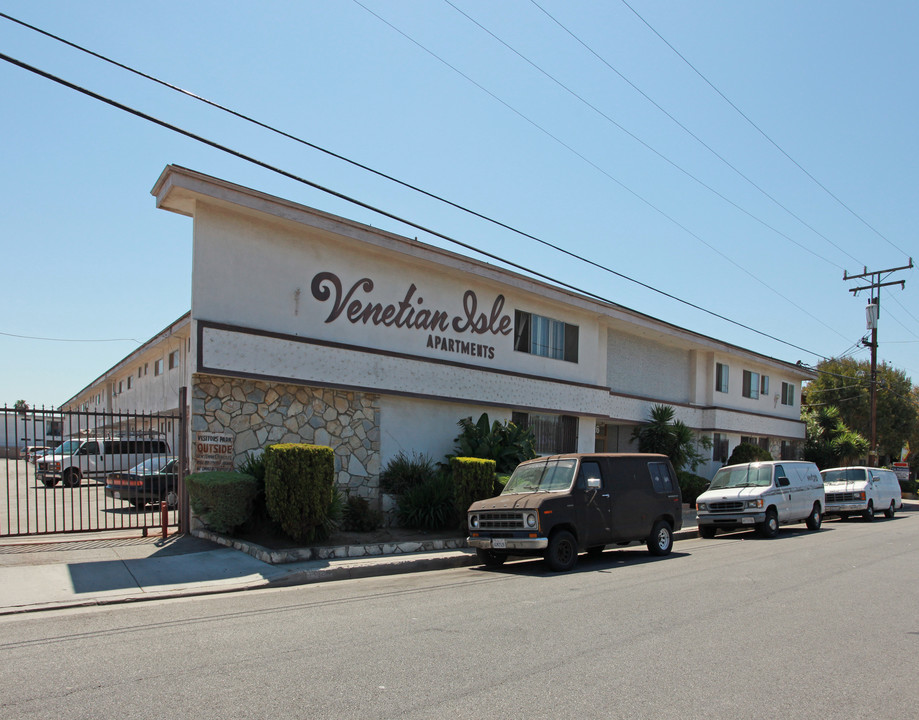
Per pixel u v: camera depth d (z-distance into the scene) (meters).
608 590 9.76
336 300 15.89
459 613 8.07
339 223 15.41
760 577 11.07
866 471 25.92
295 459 12.19
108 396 35.91
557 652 6.37
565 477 12.83
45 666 5.82
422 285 17.89
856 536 18.48
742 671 5.91
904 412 44.50
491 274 18.97
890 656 6.51
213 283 13.88
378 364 16.36
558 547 11.97
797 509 19.62
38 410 12.47
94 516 16.34
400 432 17.14
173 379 22.56
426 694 5.16
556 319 22.23
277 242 14.93
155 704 4.89
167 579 9.97
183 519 13.48
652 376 27.86
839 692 5.43
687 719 4.78
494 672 5.72
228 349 13.70
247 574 10.45
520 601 8.88
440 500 15.25
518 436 18.23
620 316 24.05
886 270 35.09
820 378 46.00
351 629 7.21
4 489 23.00
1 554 11.28
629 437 27.39
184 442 13.70
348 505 14.53
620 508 13.23
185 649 6.38
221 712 4.75
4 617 7.94
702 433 30.16
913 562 13.12
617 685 5.46
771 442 36.12
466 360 18.94
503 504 12.29
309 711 4.78
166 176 13.27
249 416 14.28
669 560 13.41
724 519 18.44
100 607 8.56
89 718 4.62
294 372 14.71
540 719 4.70
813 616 8.18
